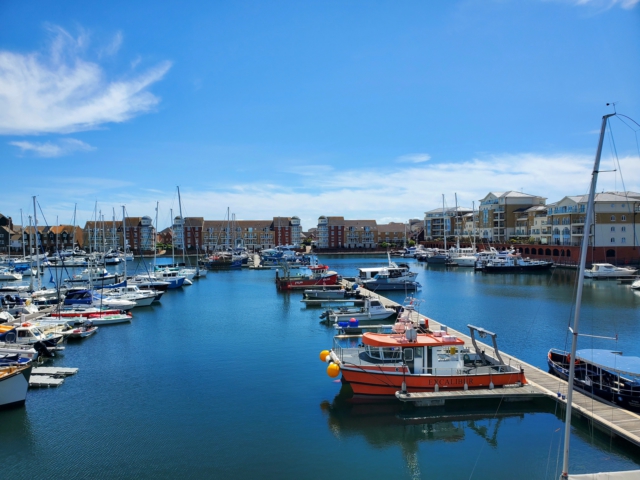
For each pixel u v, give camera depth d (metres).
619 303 61.53
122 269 119.62
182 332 46.78
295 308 60.81
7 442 23.67
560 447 23.28
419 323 38.16
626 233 104.75
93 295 62.03
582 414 24.67
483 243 149.38
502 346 40.59
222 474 21.02
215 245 180.50
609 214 104.69
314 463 22.00
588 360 28.11
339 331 46.12
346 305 61.56
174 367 35.12
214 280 95.75
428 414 26.61
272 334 45.69
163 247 188.38
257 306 62.56
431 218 195.25
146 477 20.70
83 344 41.97
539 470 21.45
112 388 30.80
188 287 84.00
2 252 162.75
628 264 102.75
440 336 30.38
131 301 60.53
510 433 24.70
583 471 21.17
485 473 21.31
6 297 56.06
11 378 27.22
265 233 198.25
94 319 50.34
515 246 130.88
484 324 49.28
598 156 16.80
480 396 26.89
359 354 30.98
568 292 71.88
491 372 28.69
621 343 41.75
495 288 77.62
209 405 28.03
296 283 76.81
